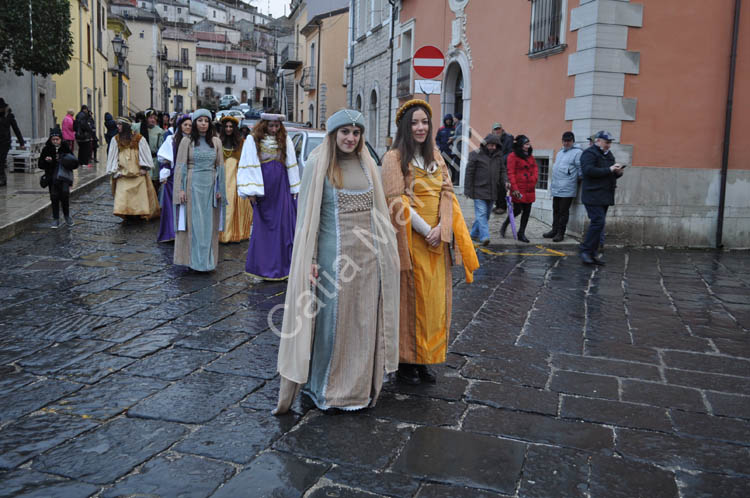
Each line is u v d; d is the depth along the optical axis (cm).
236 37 8125
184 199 654
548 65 1086
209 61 7550
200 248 656
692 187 1014
